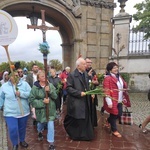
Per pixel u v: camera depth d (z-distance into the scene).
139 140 4.38
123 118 4.64
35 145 4.09
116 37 11.62
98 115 6.62
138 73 11.43
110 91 4.34
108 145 4.09
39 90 3.80
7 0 9.99
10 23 3.46
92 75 5.25
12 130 3.50
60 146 4.05
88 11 12.30
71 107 4.21
